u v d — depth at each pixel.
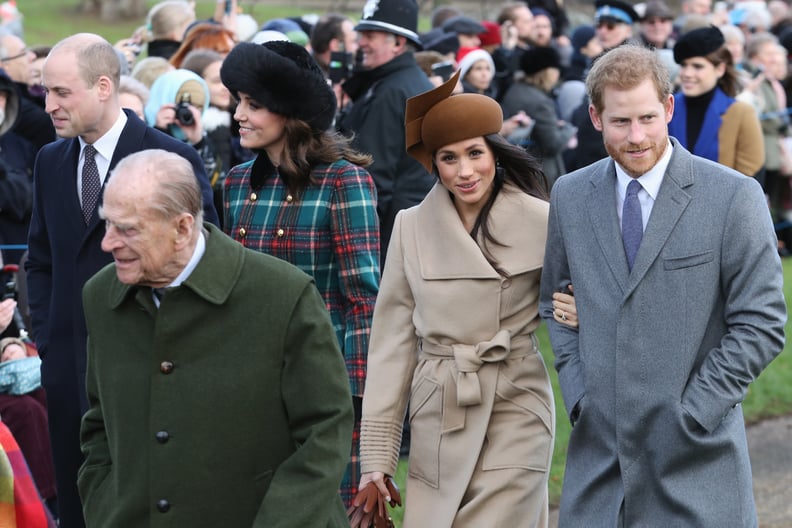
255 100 16.88
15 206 22.25
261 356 12.49
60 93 17.03
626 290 14.22
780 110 40.44
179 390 12.41
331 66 27.36
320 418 12.57
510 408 16.16
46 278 18.14
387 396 16.55
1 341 20.05
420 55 29.88
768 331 13.86
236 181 17.84
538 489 16.06
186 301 12.45
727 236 14.02
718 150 26.95
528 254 16.23
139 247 11.98
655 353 14.09
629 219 14.45
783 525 22.27
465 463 16.02
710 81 26.97
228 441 12.45
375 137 24.25
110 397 12.73
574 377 14.78
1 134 22.94
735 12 51.53
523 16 39.72
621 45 14.46
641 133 13.88
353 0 78.69
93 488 13.19
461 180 16.08
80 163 17.61
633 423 14.16
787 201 41.50
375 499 16.36
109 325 12.82
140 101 22.97
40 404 19.98
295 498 12.22
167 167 12.09
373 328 16.86
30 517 13.96
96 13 91.44
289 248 17.25
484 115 15.95
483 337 16.20
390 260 16.84
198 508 12.44
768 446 26.48
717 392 13.90
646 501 14.34
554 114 32.31
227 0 30.88
